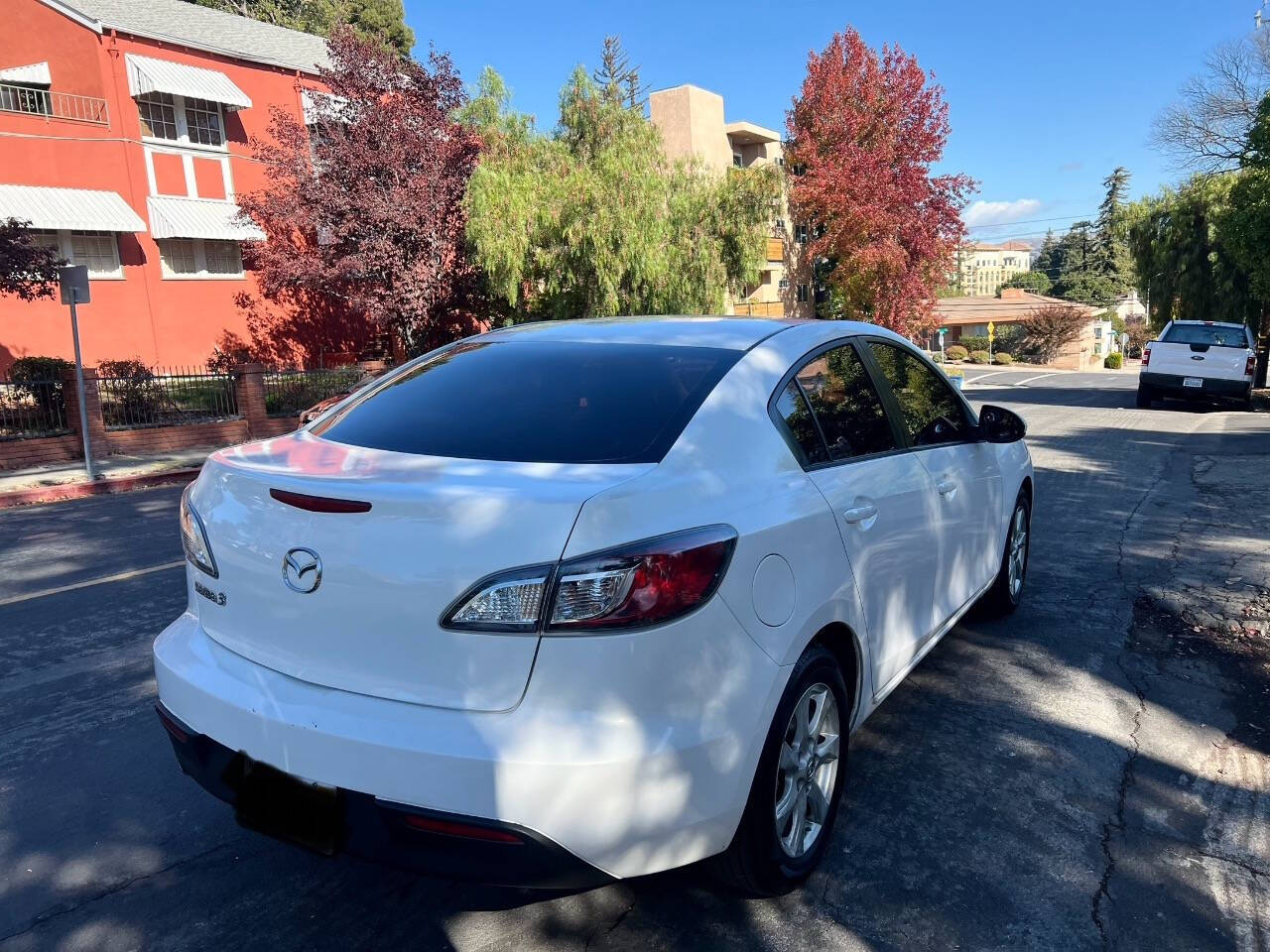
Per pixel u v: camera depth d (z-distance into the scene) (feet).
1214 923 8.31
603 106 71.82
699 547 7.13
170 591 19.94
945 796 10.53
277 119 64.69
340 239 63.67
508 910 8.66
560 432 8.45
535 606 6.60
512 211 61.57
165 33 70.64
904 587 10.75
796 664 8.21
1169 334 65.77
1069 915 8.44
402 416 9.43
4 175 62.23
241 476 8.07
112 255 68.54
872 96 96.53
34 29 64.39
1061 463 36.32
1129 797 10.50
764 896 8.63
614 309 63.82
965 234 102.42
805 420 9.57
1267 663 14.40
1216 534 23.07
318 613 7.33
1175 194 109.70
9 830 10.20
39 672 15.01
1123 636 15.71
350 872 9.37
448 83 63.72
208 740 7.89
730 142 134.51
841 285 101.55
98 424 46.65
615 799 6.65
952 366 178.09
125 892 9.03
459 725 6.72
